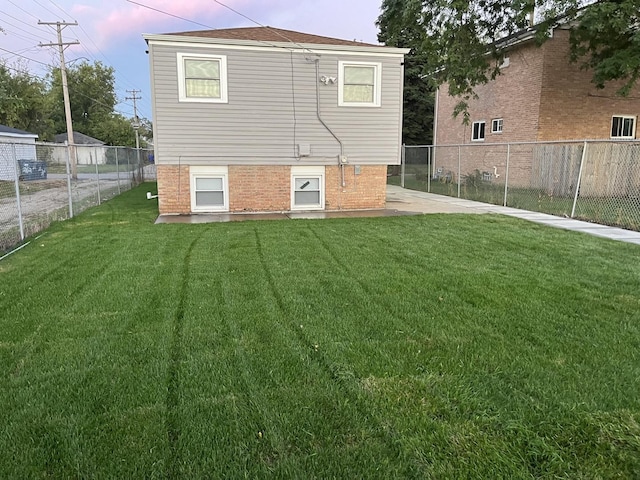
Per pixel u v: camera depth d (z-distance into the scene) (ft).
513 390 9.31
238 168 36.99
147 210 38.88
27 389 9.34
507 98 55.93
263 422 8.21
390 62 38.37
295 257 21.03
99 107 203.31
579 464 7.23
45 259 20.65
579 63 50.21
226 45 34.78
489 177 59.88
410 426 8.13
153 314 13.64
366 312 13.84
